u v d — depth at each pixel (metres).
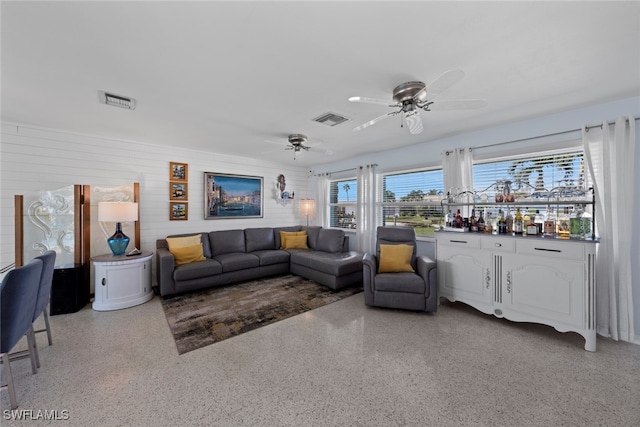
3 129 3.00
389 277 3.00
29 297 1.69
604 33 1.51
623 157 2.34
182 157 4.33
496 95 2.34
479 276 2.81
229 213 4.90
